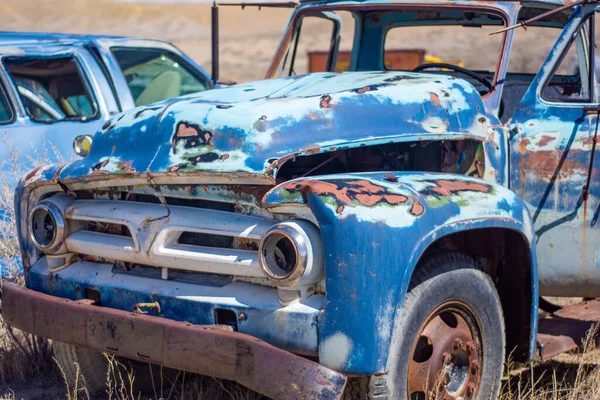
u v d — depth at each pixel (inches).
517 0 288.7
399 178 213.3
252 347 190.9
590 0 259.3
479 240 237.3
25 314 234.5
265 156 210.2
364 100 234.7
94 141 242.2
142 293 217.8
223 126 217.9
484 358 228.5
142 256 219.1
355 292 189.2
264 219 205.6
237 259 204.5
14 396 268.8
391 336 193.5
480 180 231.6
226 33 3316.9
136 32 3297.2
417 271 208.8
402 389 202.2
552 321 275.3
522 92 342.6
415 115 240.5
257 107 223.6
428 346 215.3
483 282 225.0
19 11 3316.9
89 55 448.8
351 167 251.6
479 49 1941.4
